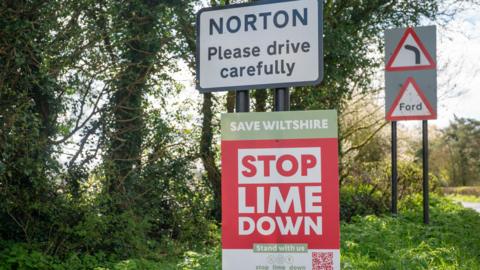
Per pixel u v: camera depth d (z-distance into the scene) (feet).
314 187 10.90
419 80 30.53
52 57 27.99
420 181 49.70
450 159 154.10
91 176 29.94
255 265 11.03
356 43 41.73
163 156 33.86
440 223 35.60
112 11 29.99
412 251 24.75
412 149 70.95
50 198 28.32
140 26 32.60
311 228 10.84
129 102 32.50
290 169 11.02
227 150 11.30
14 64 26.25
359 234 27.99
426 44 30.37
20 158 26.16
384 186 48.26
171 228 34.53
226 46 12.20
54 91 29.17
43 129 28.37
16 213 28.30
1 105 25.85
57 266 25.71
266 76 11.95
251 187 11.17
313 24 11.73
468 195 129.59
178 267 24.88
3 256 25.09
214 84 12.23
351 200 45.65
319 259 10.77
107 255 29.37
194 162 35.76
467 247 29.60
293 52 11.81
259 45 12.01
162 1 33.06
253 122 11.25
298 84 11.75
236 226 11.16
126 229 29.55
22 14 26.53
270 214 11.05
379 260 24.09
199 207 35.24
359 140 58.23
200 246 33.68
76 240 28.37
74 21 28.71
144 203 33.17
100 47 30.35
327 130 10.93
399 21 45.21
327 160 10.89
